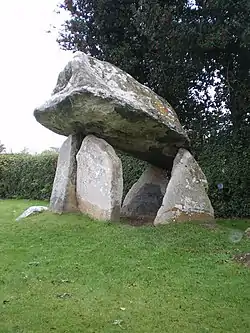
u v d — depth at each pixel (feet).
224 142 36.06
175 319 13.19
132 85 27.58
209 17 32.65
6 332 12.13
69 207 28.37
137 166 41.34
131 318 13.21
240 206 34.78
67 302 14.55
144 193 33.45
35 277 17.26
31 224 26.48
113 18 37.58
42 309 13.89
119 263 18.79
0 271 18.15
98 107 25.63
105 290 15.76
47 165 52.03
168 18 32.78
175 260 19.38
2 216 34.30
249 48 31.17
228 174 35.06
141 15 33.60
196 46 33.58
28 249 21.48
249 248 21.16
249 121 35.40
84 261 19.17
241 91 34.91
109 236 22.98
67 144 29.86
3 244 22.56
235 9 30.76
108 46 38.14
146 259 19.36
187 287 16.05
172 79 36.99
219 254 20.38
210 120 37.55
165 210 26.96
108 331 12.26
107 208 26.22
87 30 39.06
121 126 27.14
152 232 24.00
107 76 26.68
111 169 26.63
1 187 57.06
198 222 26.68
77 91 25.09
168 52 35.17
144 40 37.35
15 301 14.65
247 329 12.53
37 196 53.26
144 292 15.55
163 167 33.32
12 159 56.70
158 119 26.76
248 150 34.58
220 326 12.71
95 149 27.53
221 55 35.35
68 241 22.47
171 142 29.14
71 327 12.51
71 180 28.78
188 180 27.81
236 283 16.42
